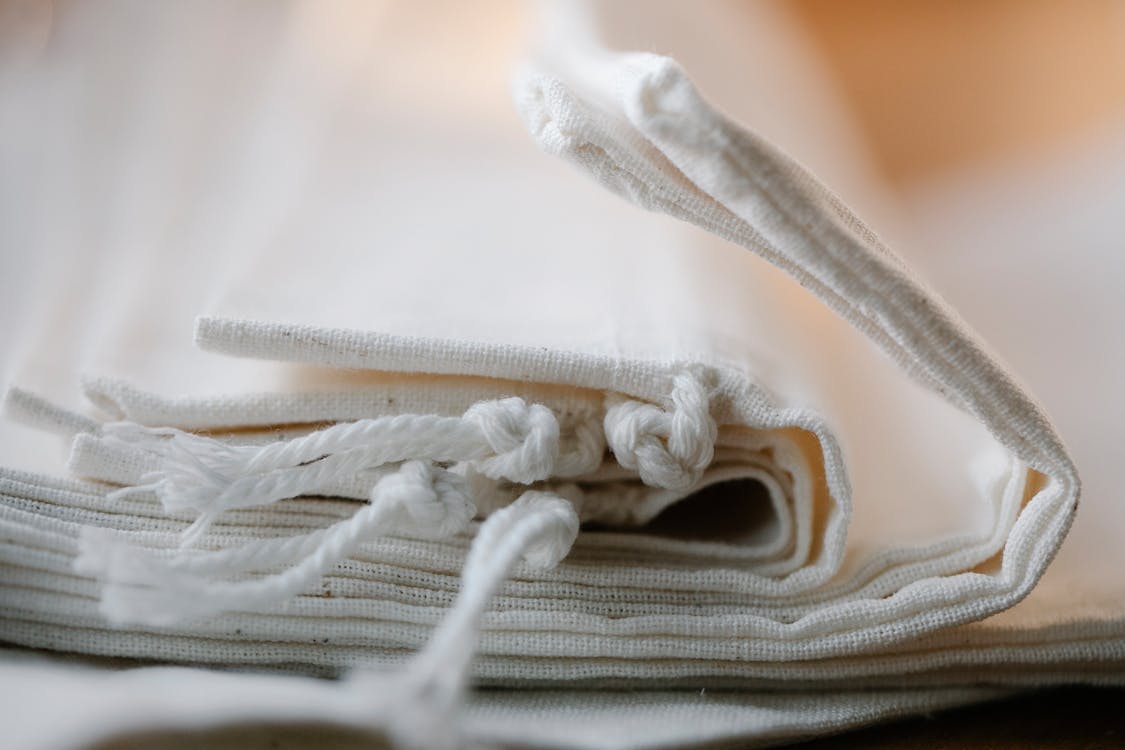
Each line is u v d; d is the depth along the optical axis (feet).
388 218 0.60
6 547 0.51
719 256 0.58
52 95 0.72
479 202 0.61
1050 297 0.67
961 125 0.78
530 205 0.61
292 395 0.53
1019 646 0.55
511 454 0.50
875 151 0.77
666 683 0.54
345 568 0.53
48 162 0.68
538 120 0.52
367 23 0.73
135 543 0.52
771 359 0.54
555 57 0.59
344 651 0.53
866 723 0.54
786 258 0.51
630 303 0.55
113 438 0.50
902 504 0.57
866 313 0.50
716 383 0.52
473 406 0.51
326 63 0.71
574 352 0.52
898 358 0.52
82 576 0.51
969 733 0.55
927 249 0.70
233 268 0.57
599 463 0.53
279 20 0.75
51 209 0.66
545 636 0.53
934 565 0.55
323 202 0.61
